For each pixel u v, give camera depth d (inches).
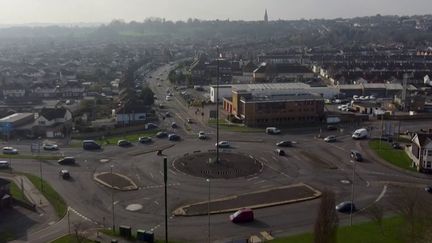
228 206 3516.2
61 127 5826.8
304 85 7549.2
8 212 3410.4
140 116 6427.2
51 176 4205.2
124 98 7628.0
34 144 5103.3
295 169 4379.9
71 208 3499.0
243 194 3759.8
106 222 3257.9
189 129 6038.4
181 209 3467.0
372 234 3026.6
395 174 4234.7
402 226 3117.6
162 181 4062.5
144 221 3270.2
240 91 6594.5
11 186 3924.7
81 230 3102.9
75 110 7121.1
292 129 5974.4
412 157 4544.8
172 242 2945.4
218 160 4564.5
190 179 4116.6
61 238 2987.2
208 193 3784.5
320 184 3976.4
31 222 3245.6
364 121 6363.2
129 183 4013.3
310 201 3609.7
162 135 5664.4
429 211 3191.4
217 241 2960.1
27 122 6151.6
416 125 6112.2
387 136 5447.8
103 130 5836.6
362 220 3262.8
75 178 4151.1
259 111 6181.1
